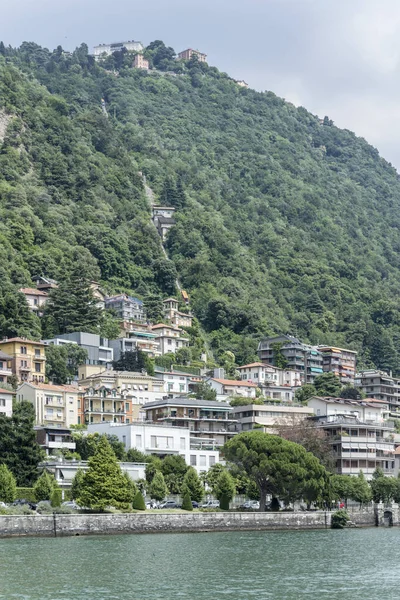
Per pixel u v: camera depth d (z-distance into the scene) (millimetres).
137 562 166875
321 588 148125
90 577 151375
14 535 195875
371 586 150250
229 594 142000
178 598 138250
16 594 137500
